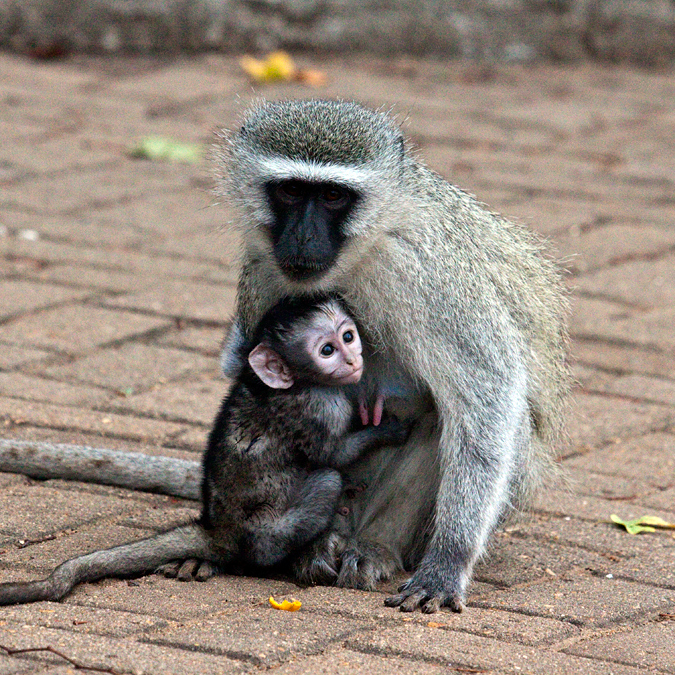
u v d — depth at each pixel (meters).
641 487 11.62
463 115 24.64
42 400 12.59
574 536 10.52
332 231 9.88
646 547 10.29
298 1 28.39
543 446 10.93
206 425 12.36
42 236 17.42
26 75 25.75
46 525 9.91
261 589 9.23
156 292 15.80
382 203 9.84
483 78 27.92
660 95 27.34
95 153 21.30
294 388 9.53
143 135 22.36
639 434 12.84
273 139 10.05
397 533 10.19
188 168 20.97
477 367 9.63
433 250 9.81
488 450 9.59
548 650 8.10
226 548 9.44
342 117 10.17
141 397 12.88
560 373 11.08
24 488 10.72
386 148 10.03
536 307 10.69
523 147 22.81
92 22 27.48
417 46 29.00
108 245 17.30
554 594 9.25
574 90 27.44
